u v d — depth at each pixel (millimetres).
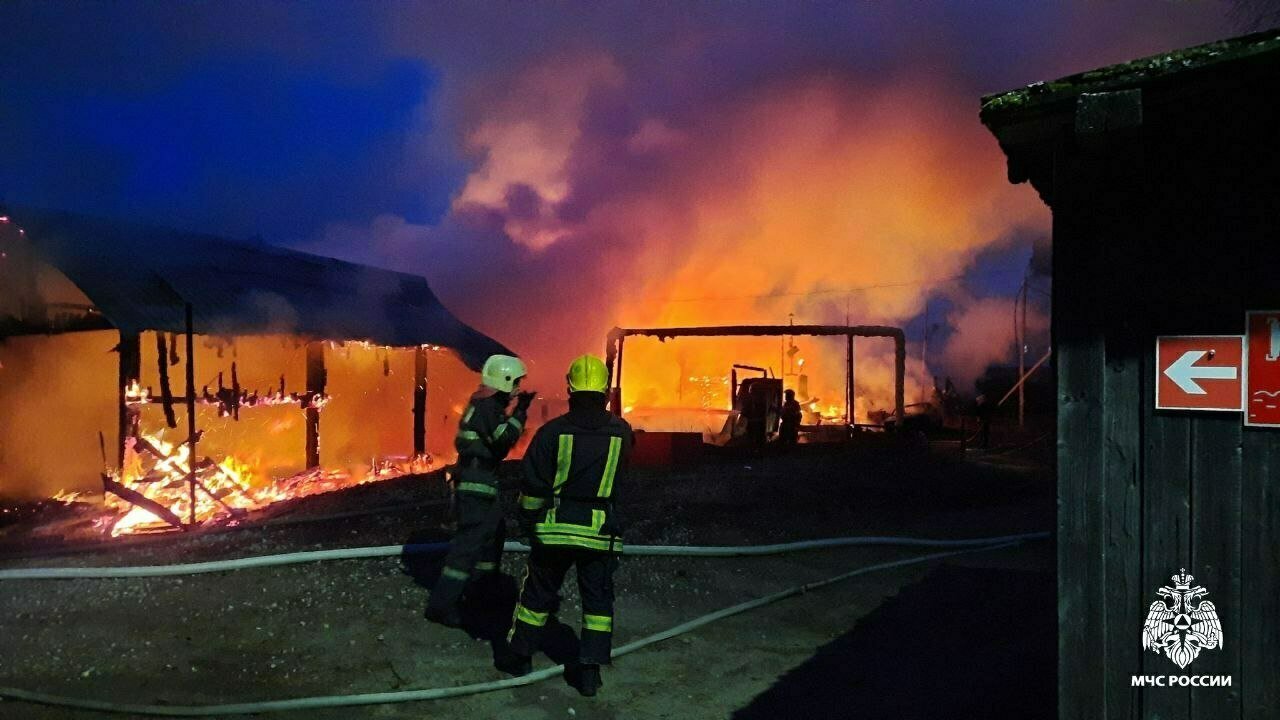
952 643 5594
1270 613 2686
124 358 11172
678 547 7305
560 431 4539
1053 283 3016
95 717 3938
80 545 8156
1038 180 3635
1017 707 4309
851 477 13391
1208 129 2811
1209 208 2805
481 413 5453
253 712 4051
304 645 4965
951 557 8203
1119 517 2891
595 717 4332
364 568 6398
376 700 4258
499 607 5836
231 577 6074
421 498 10211
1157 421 2854
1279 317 2684
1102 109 2705
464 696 4453
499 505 5598
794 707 4531
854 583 7125
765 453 17938
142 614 5289
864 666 5176
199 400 12977
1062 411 2982
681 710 4469
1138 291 2895
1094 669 2908
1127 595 2871
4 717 3871
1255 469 2713
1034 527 9992
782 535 8633
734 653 5367
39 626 5008
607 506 4551
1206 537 2771
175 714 3979
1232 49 2529
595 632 4516
